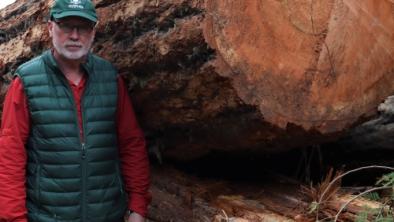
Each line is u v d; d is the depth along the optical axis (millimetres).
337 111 2752
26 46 3164
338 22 2668
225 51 2338
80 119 2508
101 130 2551
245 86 2422
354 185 3314
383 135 3480
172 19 2375
